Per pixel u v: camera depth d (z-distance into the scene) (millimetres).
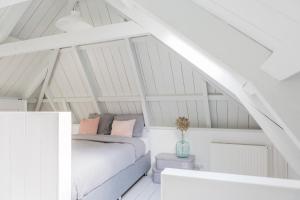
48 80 4605
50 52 4242
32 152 1750
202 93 3732
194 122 4180
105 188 2535
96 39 2672
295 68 613
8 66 4074
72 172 2057
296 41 522
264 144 3426
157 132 4191
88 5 3584
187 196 994
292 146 1456
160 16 919
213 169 3533
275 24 562
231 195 940
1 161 1866
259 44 786
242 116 3750
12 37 3645
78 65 4246
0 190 1870
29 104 5164
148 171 4145
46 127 1705
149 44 3543
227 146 3469
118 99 4355
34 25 3729
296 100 745
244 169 3361
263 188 905
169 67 3709
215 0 696
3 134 1858
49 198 1691
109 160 2643
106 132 4227
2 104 4309
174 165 3590
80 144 3291
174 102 4051
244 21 690
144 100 4109
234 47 820
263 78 775
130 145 3420
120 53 3869
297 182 923
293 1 453
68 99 4781
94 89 4434
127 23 2502
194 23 879
